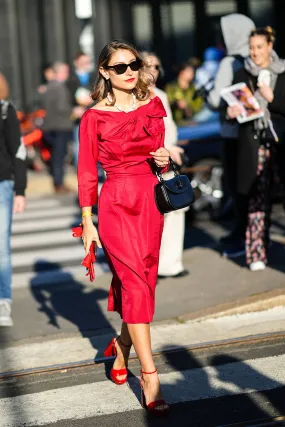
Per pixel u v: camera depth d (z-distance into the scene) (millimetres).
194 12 21844
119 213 6266
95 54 22328
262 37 9039
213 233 12992
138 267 6168
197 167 13812
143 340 6176
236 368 7008
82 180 6328
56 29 24391
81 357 7527
